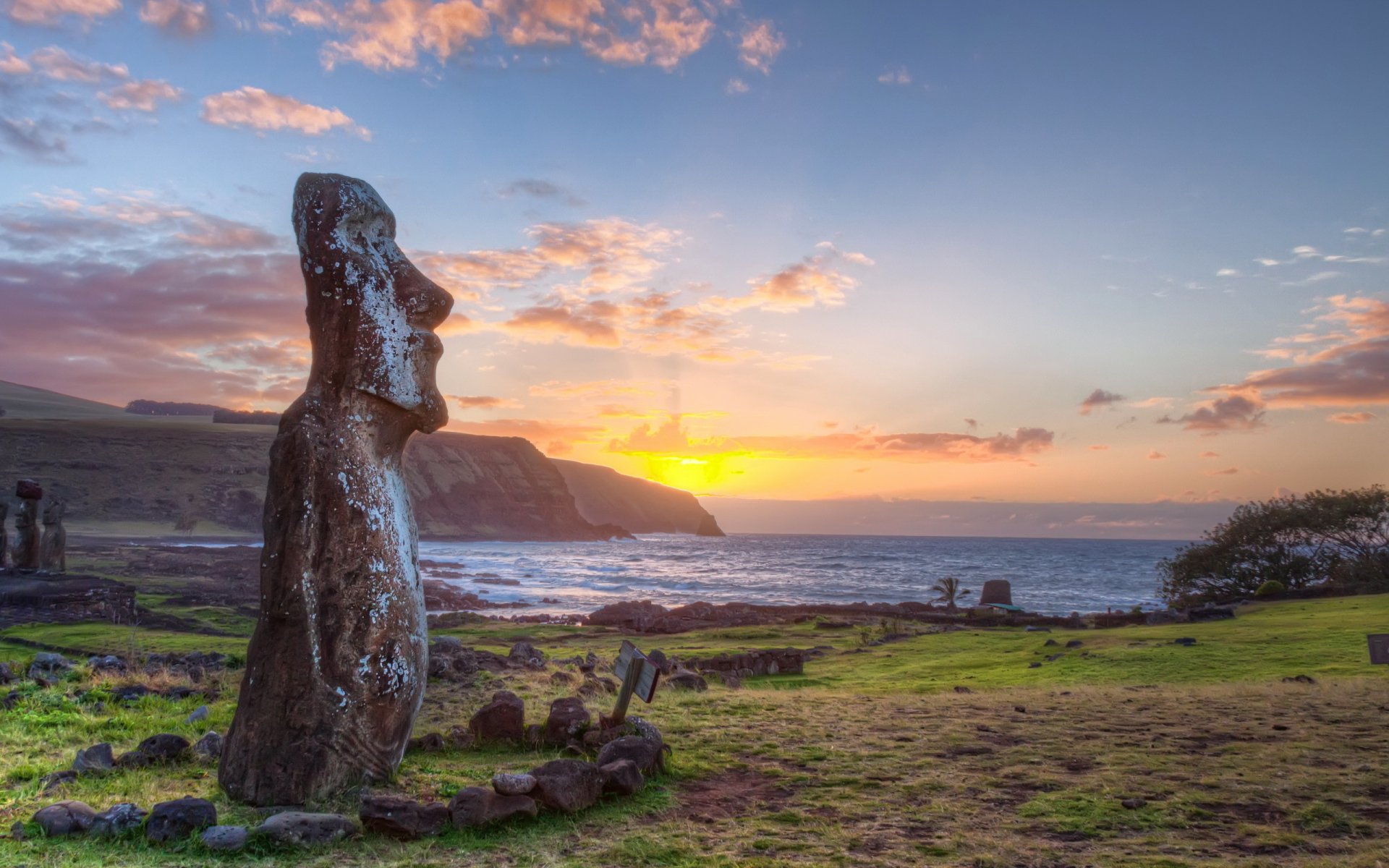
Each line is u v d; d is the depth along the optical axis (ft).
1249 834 25.40
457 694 48.32
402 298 32.71
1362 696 48.34
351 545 30.12
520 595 323.57
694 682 62.23
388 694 30.01
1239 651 79.56
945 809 28.37
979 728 42.39
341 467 30.45
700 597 328.90
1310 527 171.32
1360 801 28.02
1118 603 287.69
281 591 29.27
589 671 62.44
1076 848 24.45
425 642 32.24
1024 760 35.12
